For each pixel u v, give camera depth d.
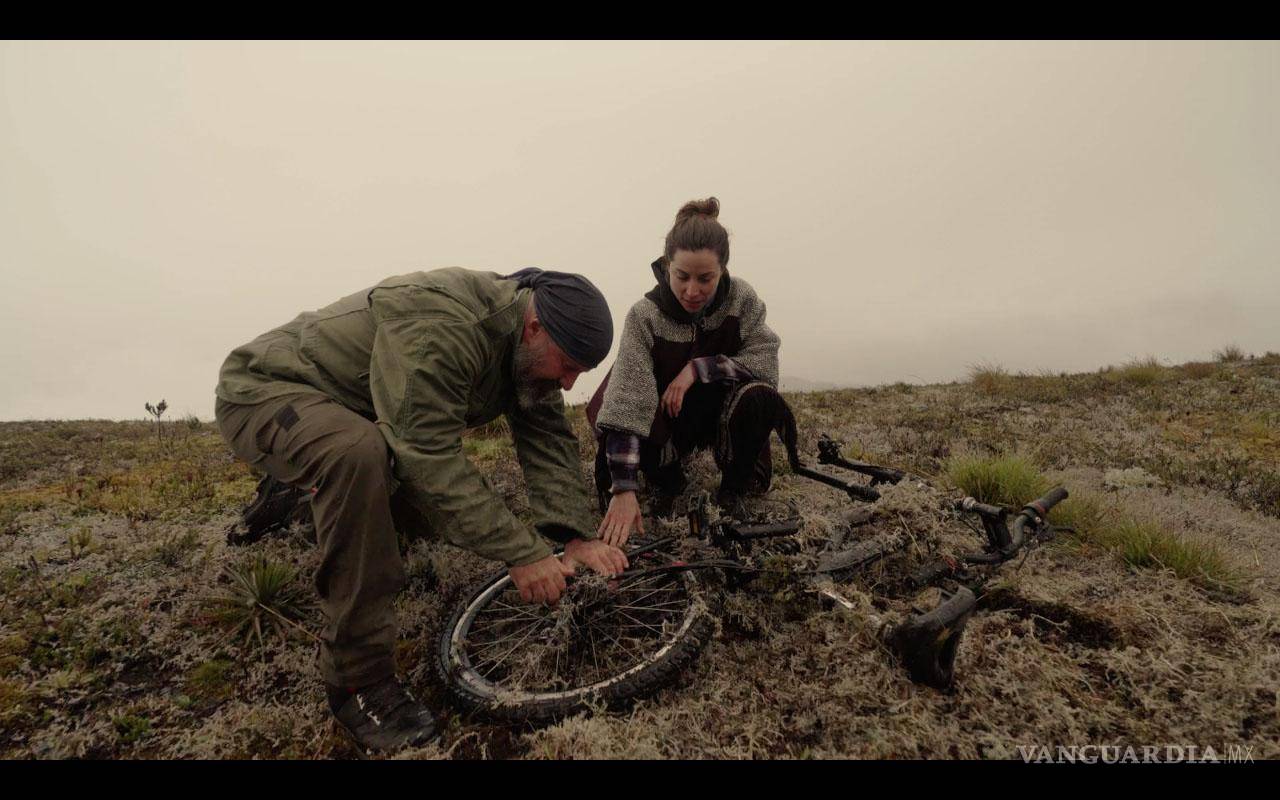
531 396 2.30
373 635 1.91
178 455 5.77
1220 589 2.74
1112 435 5.66
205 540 3.56
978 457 4.27
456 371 1.97
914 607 2.11
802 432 5.75
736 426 3.14
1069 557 3.08
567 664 2.31
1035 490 3.71
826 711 2.03
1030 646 2.31
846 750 1.90
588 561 2.29
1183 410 6.61
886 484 3.00
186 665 2.47
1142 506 3.85
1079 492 3.81
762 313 3.27
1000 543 2.51
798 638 2.39
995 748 1.86
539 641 2.36
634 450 2.87
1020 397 7.71
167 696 2.29
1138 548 2.99
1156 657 2.23
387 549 1.88
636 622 2.39
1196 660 2.20
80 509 4.16
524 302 2.19
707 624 2.20
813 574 2.41
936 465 4.68
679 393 3.02
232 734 2.07
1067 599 2.62
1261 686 2.04
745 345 3.29
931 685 2.04
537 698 2.03
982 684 2.09
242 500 4.28
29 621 2.74
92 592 2.99
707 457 4.32
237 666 2.46
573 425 6.25
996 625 2.45
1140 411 6.68
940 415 6.56
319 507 1.85
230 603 2.71
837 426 6.08
